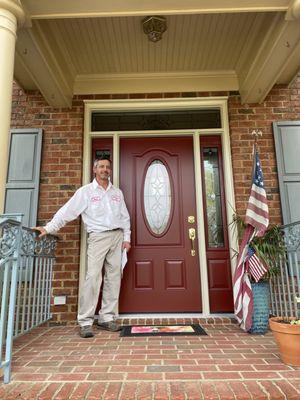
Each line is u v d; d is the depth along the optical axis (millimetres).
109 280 3184
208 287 3479
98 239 3123
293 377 1854
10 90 2244
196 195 3668
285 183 3518
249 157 3627
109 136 3793
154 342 2621
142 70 3785
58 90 3408
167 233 3619
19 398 1667
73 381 1828
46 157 3658
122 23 3037
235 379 1830
